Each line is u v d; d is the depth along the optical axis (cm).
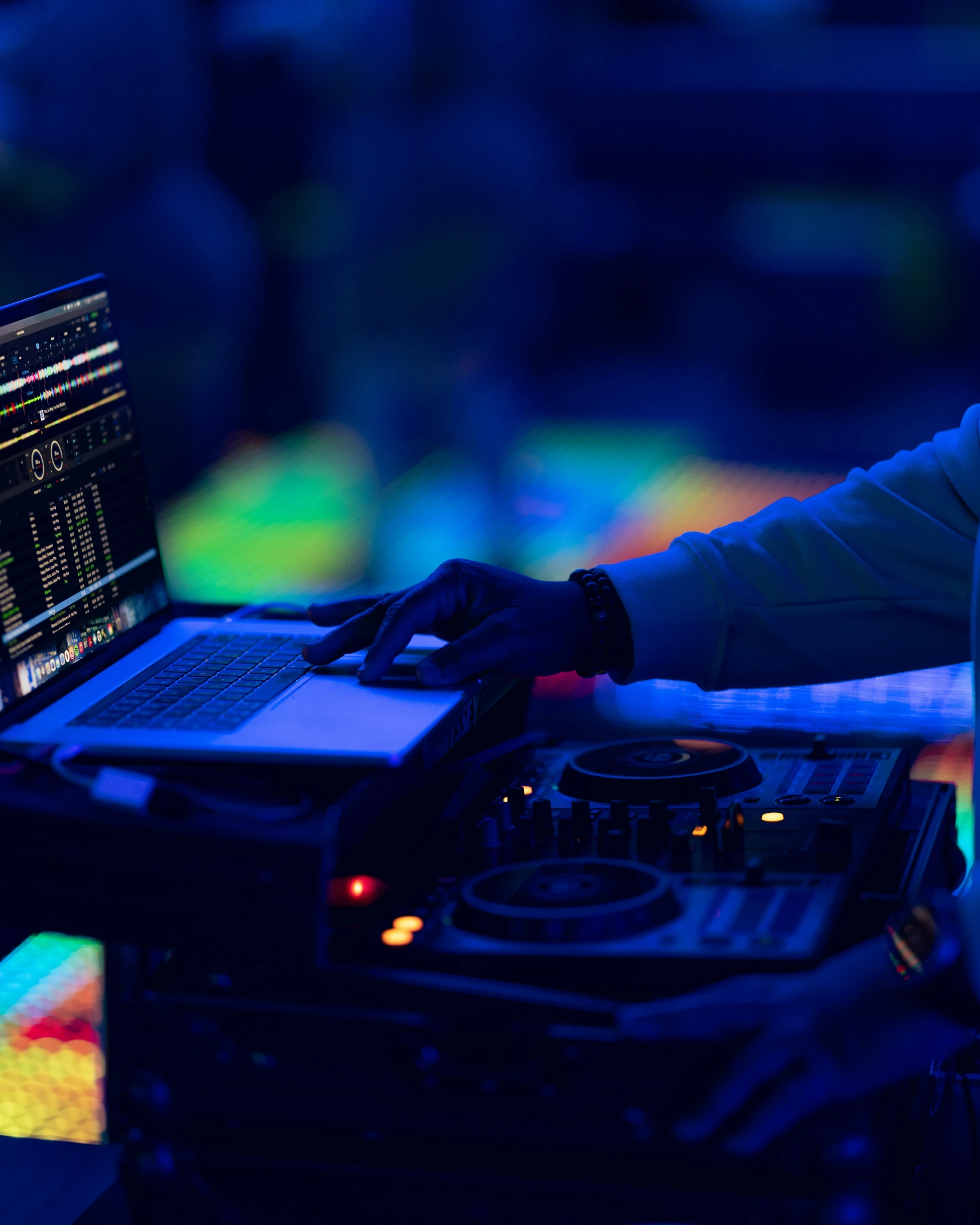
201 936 100
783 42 726
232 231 493
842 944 103
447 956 100
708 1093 93
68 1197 118
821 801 124
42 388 131
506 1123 97
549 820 120
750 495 569
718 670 139
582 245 736
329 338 534
